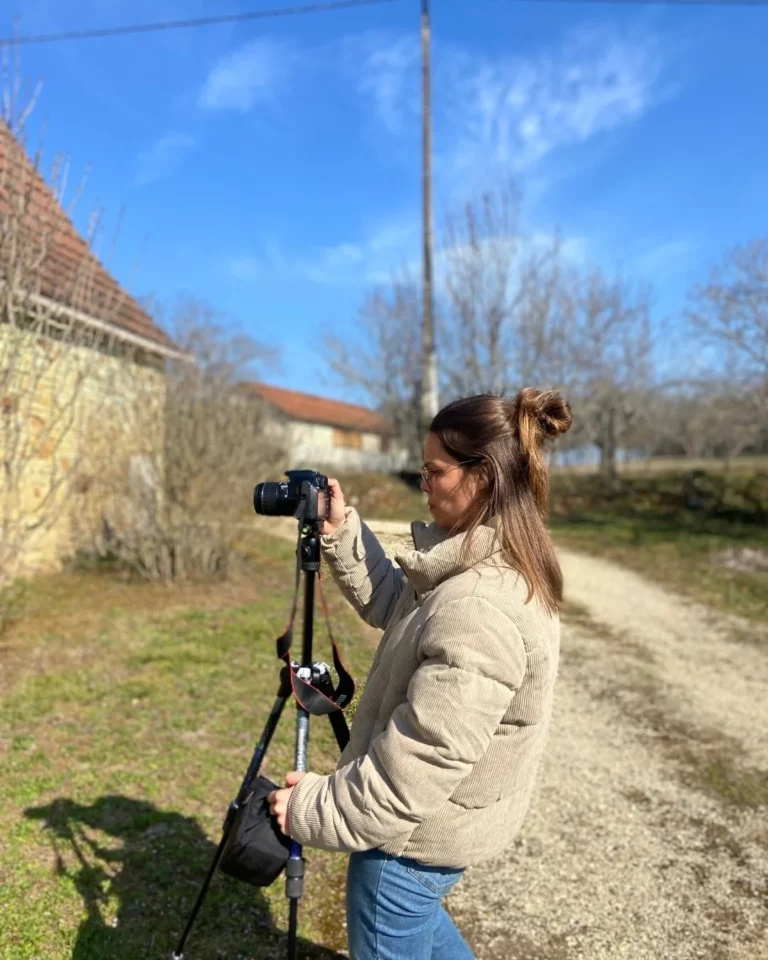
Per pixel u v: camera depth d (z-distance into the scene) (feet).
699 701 17.80
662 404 88.33
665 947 8.46
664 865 10.23
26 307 17.72
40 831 9.88
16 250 17.02
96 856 9.41
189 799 10.98
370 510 56.13
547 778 12.93
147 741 12.91
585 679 19.35
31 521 26.30
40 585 25.27
